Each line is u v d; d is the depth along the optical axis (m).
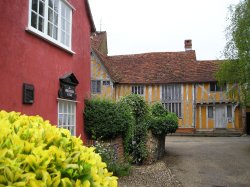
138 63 29.34
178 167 10.98
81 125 8.90
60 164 1.90
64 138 2.26
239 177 9.61
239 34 15.44
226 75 17.16
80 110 8.88
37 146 2.00
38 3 6.75
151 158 11.25
